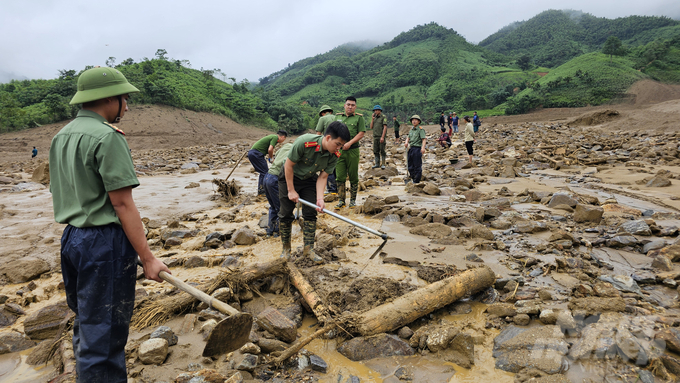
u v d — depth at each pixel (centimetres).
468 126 1281
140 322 303
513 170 1032
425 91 14300
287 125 6962
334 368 261
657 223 539
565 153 1362
